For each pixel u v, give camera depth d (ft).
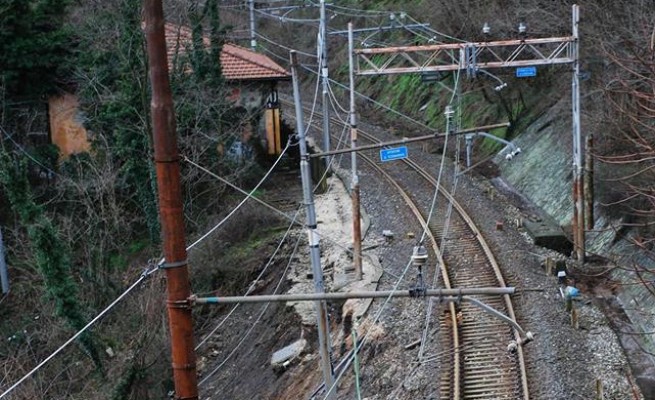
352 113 71.56
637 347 56.44
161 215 30.66
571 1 92.22
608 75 76.59
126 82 88.28
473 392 49.67
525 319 58.44
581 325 58.08
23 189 70.59
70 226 80.94
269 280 82.84
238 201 100.12
